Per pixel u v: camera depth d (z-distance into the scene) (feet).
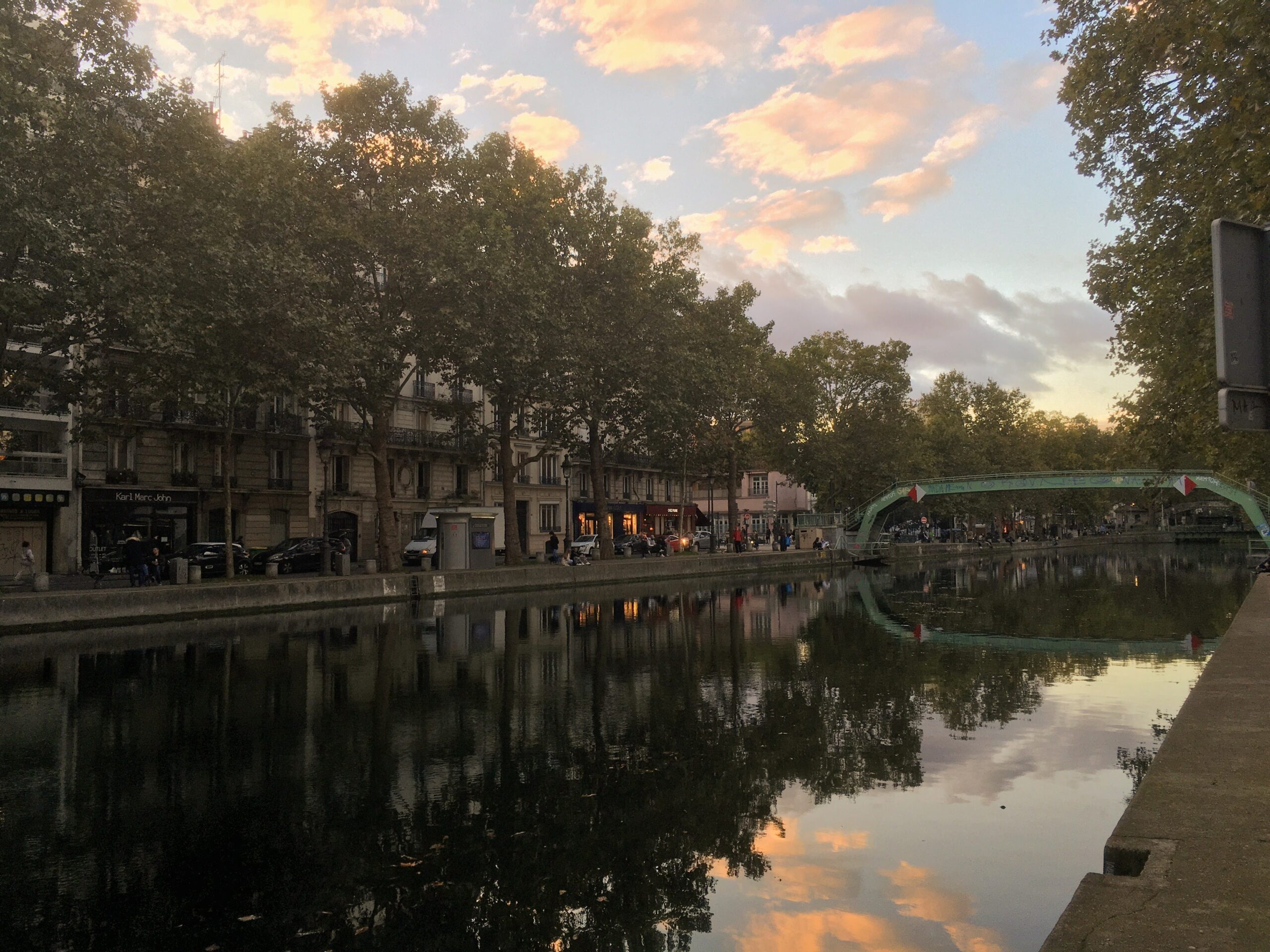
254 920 16.43
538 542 205.36
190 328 74.13
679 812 22.70
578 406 138.92
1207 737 20.36
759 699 37.78
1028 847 20.15
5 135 60.54
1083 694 38.63
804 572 177.27
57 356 108.47
